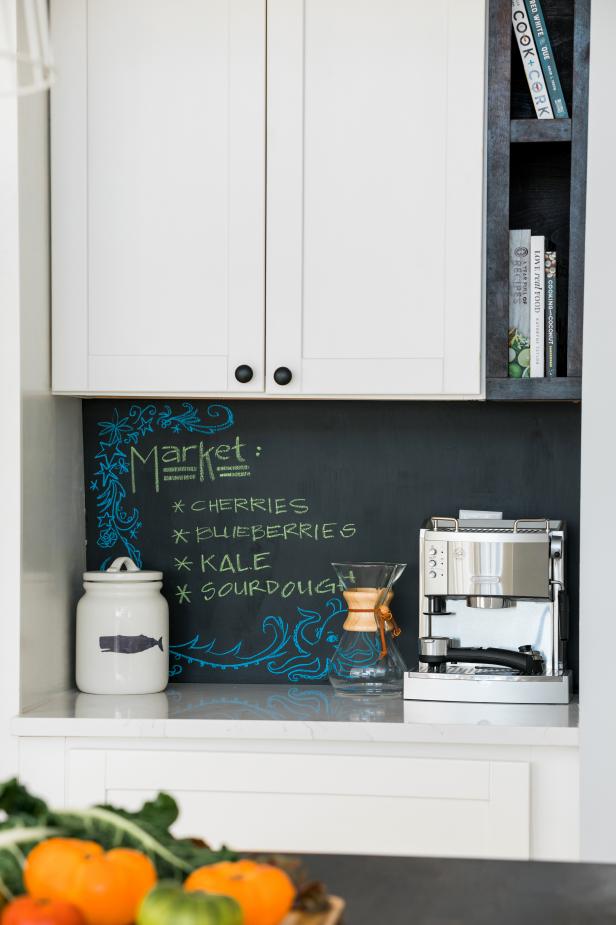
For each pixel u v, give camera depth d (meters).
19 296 2.31
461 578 2.38
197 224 2.41
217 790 2.20
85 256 2.43
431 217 2.36
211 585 2.76
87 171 2.43
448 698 2.32
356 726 2.16
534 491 2.69
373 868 1.24
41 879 0.89
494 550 2.36
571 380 2.36
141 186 2.42
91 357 2.44
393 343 2.37
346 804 2.18
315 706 2.38
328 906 0.98
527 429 2.69
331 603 2.73
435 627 2.52
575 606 2.66
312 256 2.38
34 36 1.25
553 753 2.15
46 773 2.24
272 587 2.75
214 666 2.74
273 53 2.38
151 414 2.77
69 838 0.97
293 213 2.38
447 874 1.22
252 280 2.40
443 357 2.36
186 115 2.41
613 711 2.11
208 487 2.77
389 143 2.37
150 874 0.92
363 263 2.37
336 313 2.38
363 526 2.73
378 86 2.37
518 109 2.64
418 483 2.72
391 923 1.05
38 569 2.43
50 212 2.45
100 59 2.43
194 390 2.41
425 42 2.36
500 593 2.36
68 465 2.64
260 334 2.40
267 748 2.21
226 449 2.77
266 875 0.94
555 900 1.12
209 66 2.41
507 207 2.37
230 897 0.86
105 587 2.54
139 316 2.42
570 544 2.67
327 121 2.38
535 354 2.40
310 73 2.38
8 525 2.32
